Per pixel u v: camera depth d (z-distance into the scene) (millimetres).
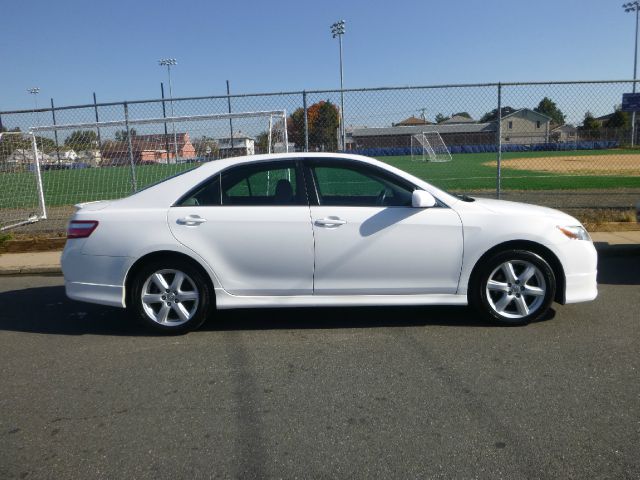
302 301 4691
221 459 2793
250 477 2633
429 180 19250
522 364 3945
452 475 2602
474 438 2934
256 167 4797
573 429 3002
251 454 2834
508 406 3295
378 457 2773
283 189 4742
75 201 12422
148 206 4707
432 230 4598
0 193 11914
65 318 5445
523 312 4734
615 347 4250
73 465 2766
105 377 3900
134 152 10430
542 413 3195
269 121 9594
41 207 11484
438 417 3180
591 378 3676
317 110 10359
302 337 4668
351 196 4785
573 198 12602
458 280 4684
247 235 4586
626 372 3762
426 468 2668
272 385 3695
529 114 32219
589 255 4727
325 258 4605
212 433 3061
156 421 3219
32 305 5992
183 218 4602
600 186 15742
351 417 3209
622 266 7258
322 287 4668
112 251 4613
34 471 2715
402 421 3143
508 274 4688
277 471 2674
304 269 4629
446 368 3908
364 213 4609
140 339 4723
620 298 5672
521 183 17375
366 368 3947
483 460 2721
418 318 5109
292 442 2943
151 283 4730
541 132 30578
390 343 4457
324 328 4895
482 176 20984
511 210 4762
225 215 4605
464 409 3271
